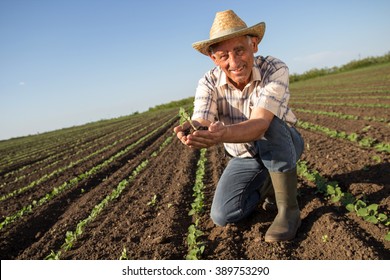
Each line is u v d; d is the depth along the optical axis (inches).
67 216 229.9
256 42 130.6
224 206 151.4
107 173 355.3
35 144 961.5
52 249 177.8
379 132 301.1
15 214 247.6
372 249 119.4
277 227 136.9
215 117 152.7
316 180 185.0
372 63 1676.9
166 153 397.4
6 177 455.8
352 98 632.4
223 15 125.4
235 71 127.2
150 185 260.7
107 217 202.1
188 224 174.4
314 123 427.2
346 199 157.4
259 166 151.6
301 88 1235.2
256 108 127.4
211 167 290.8
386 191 163.9
